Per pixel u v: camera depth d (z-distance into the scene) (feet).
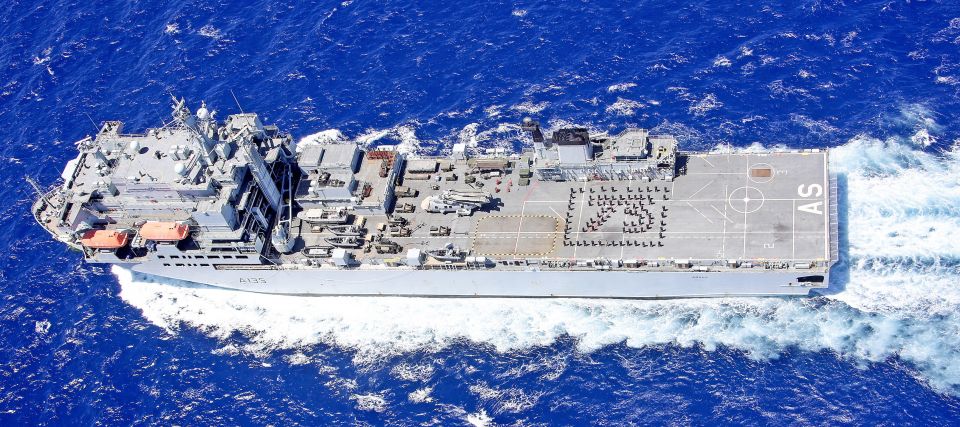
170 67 544.62
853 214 406.21
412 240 410.93
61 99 536.42
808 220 383.65
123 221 418.92
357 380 387.96
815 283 375.04
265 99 517.14
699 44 505.25
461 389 377.71
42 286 443.73
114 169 420.36
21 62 563.89
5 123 527.81
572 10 539.29
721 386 362.74
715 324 385.70
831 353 366.02
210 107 515.50
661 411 358.43
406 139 482.69
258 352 406.82
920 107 449.06
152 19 579.07
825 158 407.23
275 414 377.91
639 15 529.04
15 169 499.51
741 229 386.73
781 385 359.25
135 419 382.42
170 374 399.85
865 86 465.47
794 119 456.86
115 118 519.60
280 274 415.64
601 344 386.73
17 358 413.39
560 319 400.67
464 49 527.40
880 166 424.87
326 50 538.88
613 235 395.55
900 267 385.09
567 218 407.23
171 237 398.83
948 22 485.97
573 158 412.98
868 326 370.94
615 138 417.28
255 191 421.18
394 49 533.96
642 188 413.59
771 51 492.95
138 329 422.41
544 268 389.60
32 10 598.34
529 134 474.08
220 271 422.41
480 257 390.42
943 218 398.21
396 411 373.20
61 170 494.18
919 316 369.91
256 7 574.97
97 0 598.75
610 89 491.31
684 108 473.26
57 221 415.85
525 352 388.78
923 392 347.97
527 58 516.32
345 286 420.77
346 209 425.69
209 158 412.98
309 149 437.58
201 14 575.79
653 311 397.60
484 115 490.08
